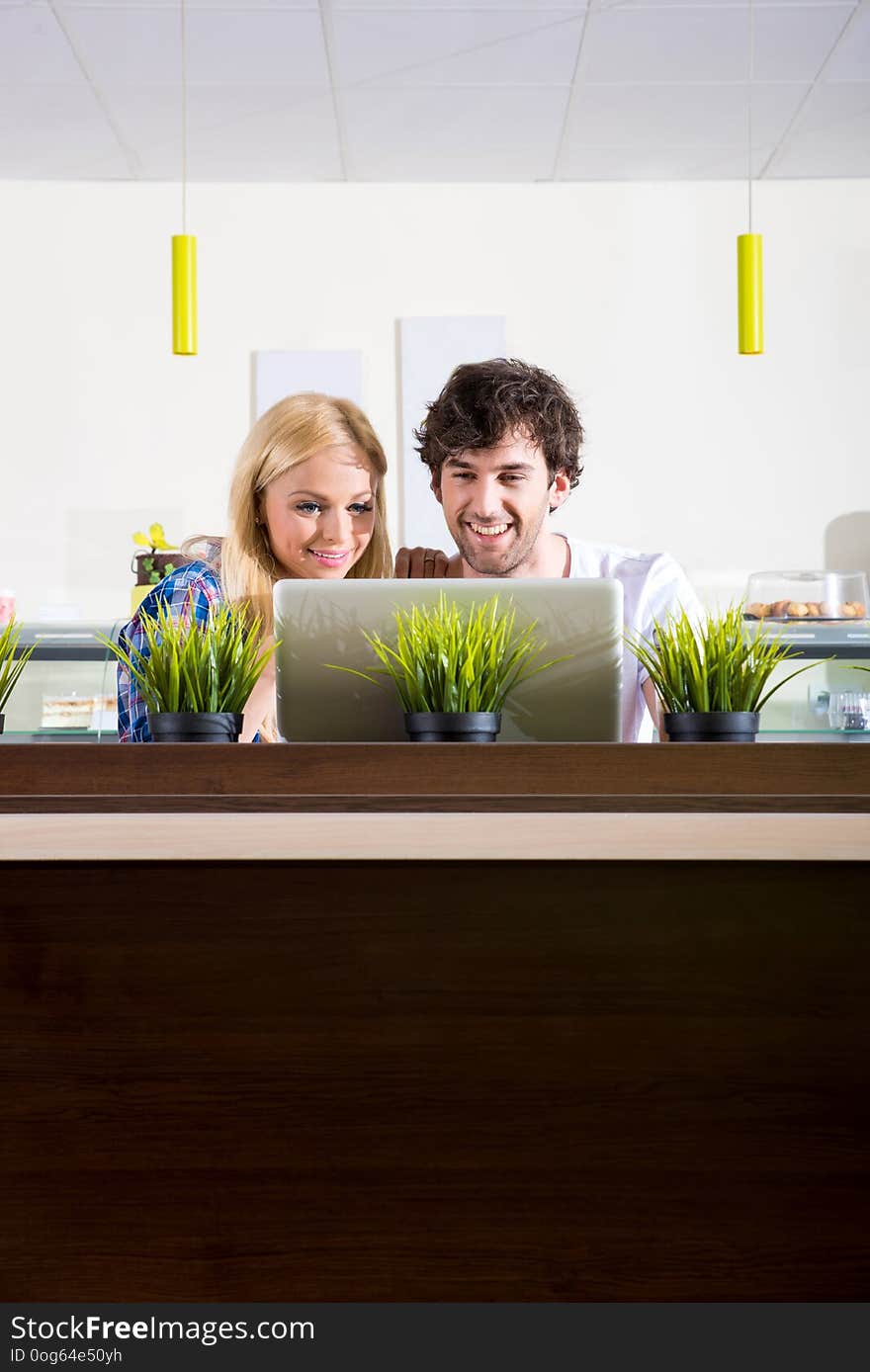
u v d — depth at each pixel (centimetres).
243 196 513
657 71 426
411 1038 128
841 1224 127
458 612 149
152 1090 128
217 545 272
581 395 511
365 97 442
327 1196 128
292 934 129
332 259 512
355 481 263
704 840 122
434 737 140
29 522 506
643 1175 127
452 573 279
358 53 413
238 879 129
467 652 142
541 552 267
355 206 514
